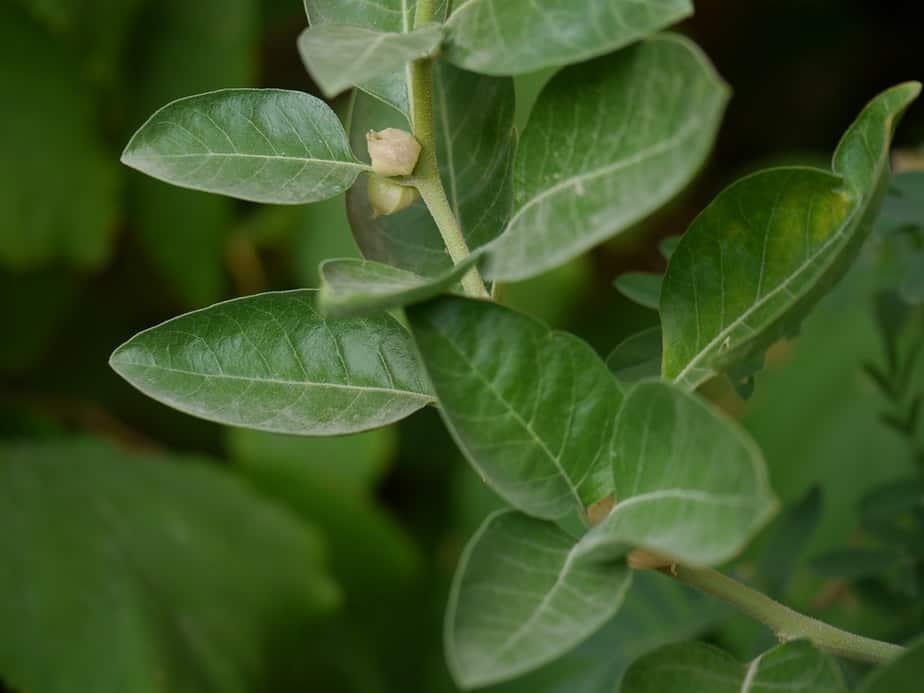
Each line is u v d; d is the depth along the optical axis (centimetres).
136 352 51
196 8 126
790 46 150
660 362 56
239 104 52
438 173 53
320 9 52
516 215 48
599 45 47
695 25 148
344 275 48
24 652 102
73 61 126
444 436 137
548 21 48
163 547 116
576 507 48
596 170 47
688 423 46
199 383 52
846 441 105
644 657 50
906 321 70
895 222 63
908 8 145
